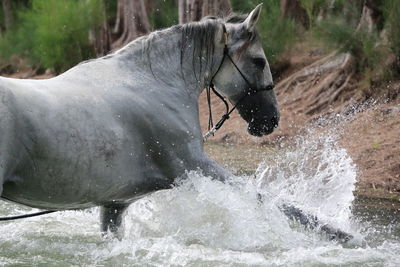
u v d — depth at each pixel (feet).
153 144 31.14
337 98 77.41
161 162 31.58
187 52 33.22
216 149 70.49
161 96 31.76
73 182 28.53
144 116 30.71
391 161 56.29
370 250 33.09
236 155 66.64
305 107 78.43
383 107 70.49
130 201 32.63
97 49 123.44
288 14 102.78
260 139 73.10
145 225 34.94
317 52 94.17
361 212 43.96
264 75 34.91
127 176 30.48
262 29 93.86
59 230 36.29
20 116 26.61
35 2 131.13
